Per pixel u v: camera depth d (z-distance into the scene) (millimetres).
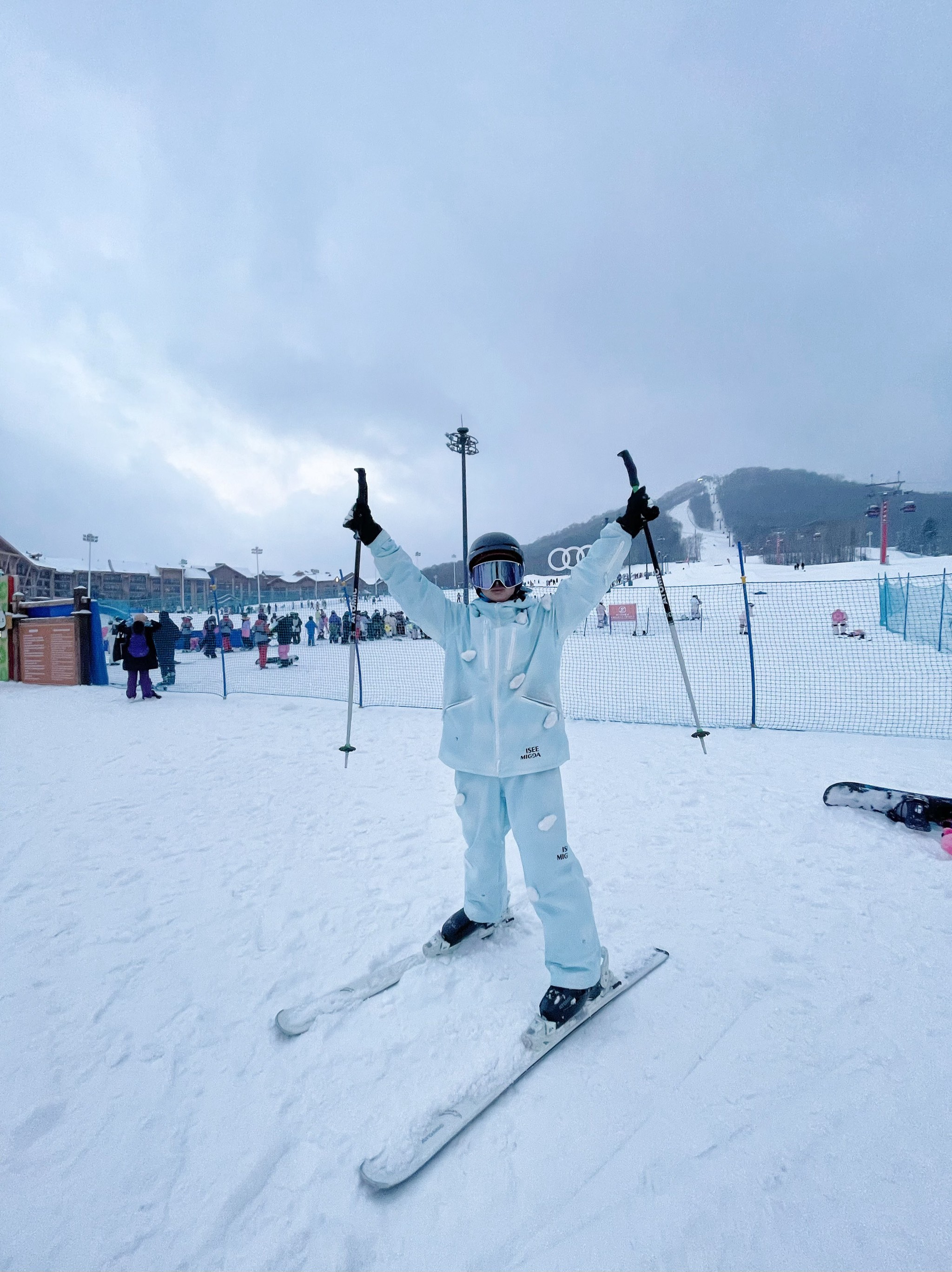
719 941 2357
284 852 3408
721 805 3941
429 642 20797
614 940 2379
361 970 2260
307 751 5953
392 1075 1708
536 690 1997
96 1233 1282
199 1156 1471
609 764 5066
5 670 13047
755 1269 1163
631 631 21453
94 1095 1673
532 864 1944
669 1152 1434
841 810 3684
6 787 4785
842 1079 1644
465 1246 1229
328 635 26047
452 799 4332
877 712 7066
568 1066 1725
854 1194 1313
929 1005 1938
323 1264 1203
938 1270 1145
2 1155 1483
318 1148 1480
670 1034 1844
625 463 2182
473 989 2092
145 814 4098
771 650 13359
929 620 16484
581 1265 1183
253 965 2303
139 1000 2092
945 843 3082
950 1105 1543
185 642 22938
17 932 2561
